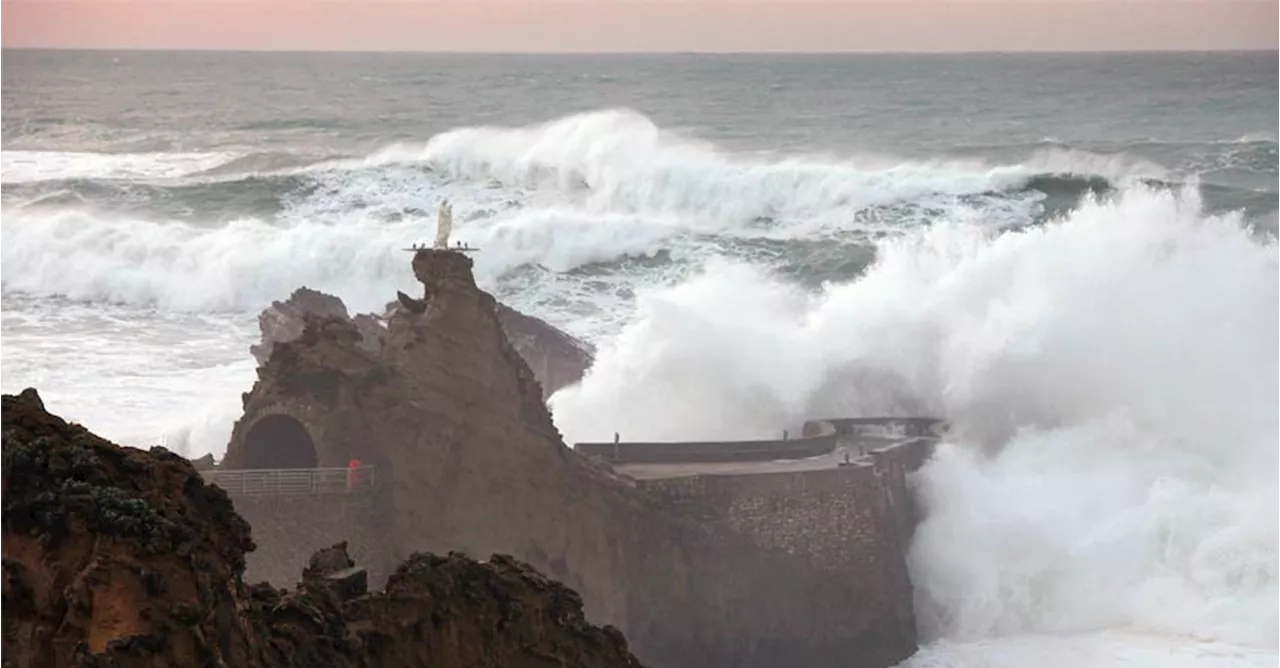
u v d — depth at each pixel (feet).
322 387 219.20
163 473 100.89
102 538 93.56
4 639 91.09
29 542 93.35
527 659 122.72
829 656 232.12
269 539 207.82
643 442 264.93
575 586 220.43
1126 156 560.61
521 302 375.25
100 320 357.00
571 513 221.25
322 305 283.59
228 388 281.54
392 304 272.31
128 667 90.68
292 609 113.09
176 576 94.84
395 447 217.56
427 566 121.90
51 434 97.60
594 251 415.03
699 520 227.81
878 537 239.50
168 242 403.75
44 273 401.29
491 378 222.48
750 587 228.43
